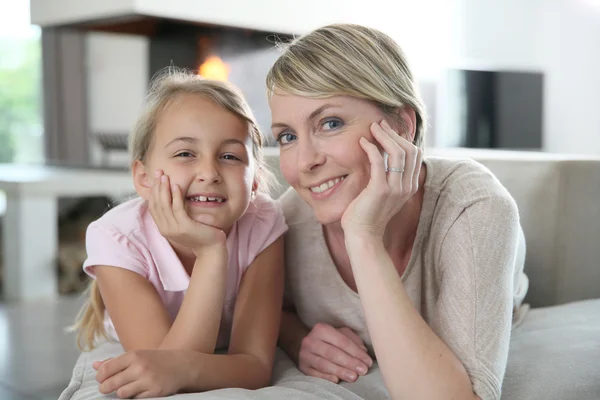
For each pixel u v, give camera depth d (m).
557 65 5.72
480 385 0.88
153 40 4.25
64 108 4.68
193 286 1.02
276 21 3.96
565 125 5.66
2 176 3.85
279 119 0.99
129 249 1.09
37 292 3.77
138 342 1.04
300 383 1.02
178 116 1.07
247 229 1.17
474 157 1.58
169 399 0.87
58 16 3.89
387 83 0.98
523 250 1.29
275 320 1.13
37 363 2.56
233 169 1.08
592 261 1.53
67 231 4.29
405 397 0.88
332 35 0.99
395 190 0.94
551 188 1.51
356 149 0.97
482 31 5.46
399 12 4.59
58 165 4.50
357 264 0.94
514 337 1.22
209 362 0.97
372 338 0.92
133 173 1.15
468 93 5.04
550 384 1.02
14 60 4.91
